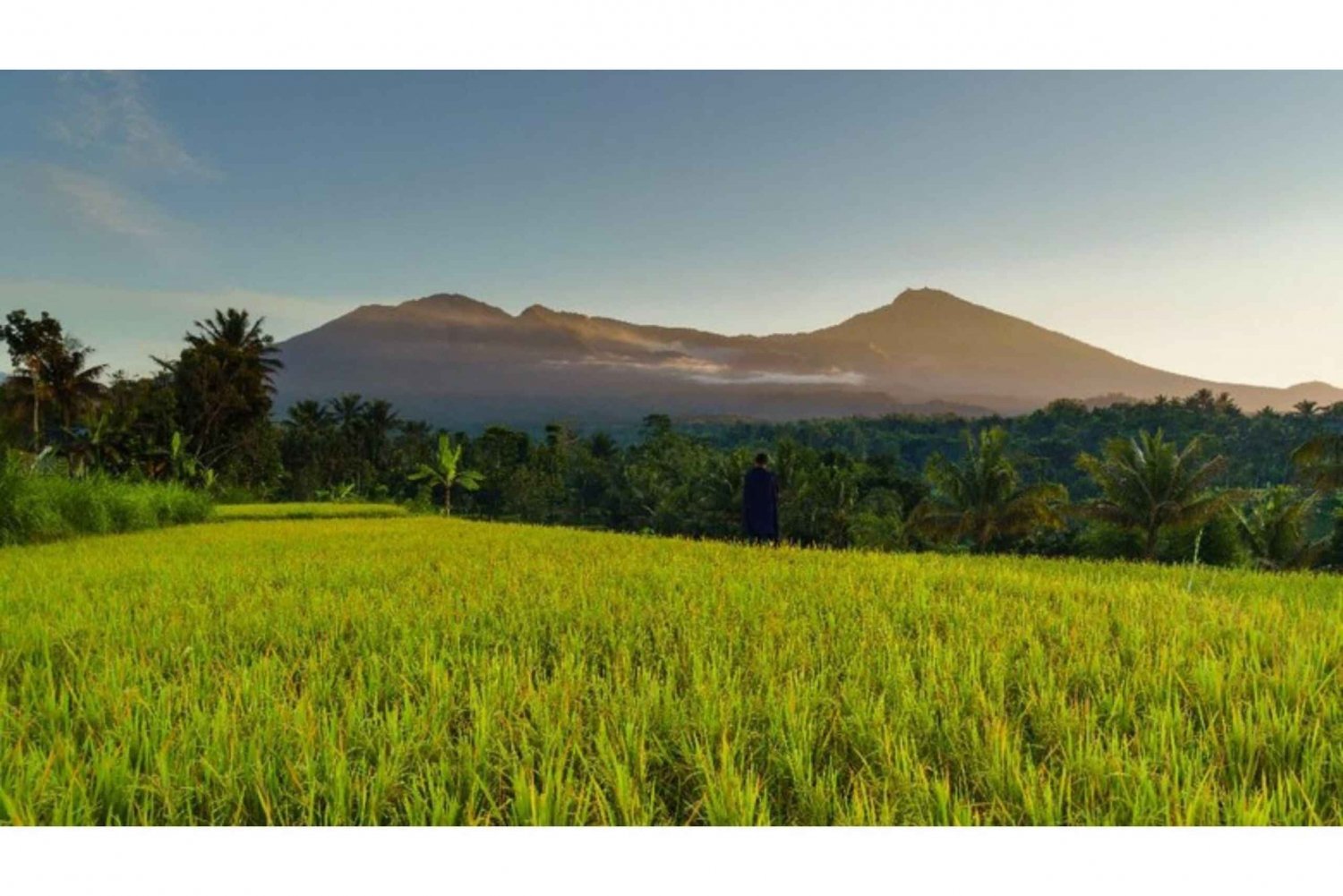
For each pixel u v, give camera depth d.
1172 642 4.60
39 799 2.62
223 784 2.76
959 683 3.86
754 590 6.75
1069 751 2.92
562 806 2.55
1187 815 2.40
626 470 71.75
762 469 13.22
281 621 5.56
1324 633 4.94
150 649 4.86
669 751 3.14
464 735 3.30
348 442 85.75
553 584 7.30
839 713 3.51
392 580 8.15
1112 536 30.55
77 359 50.91
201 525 21.81
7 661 4.50
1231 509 28.97
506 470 80.81
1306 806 2.66
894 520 41.97
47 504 15.34
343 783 2.68
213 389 60.12
